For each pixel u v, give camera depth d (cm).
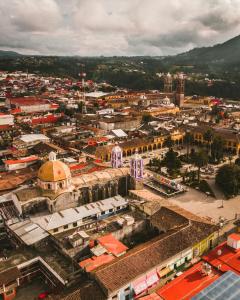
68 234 8706
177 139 19675
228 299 5622
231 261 7125
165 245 7700
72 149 16150
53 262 7575
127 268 6844
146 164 15850
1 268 7344
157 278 7094
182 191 12450
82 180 10625
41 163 13462
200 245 8225
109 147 16288
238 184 12319
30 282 7656
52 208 9606
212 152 16825
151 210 9544
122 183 11419
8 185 11356
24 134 18688
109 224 9162
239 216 10569
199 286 6406
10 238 9150
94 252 7688
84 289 6300
